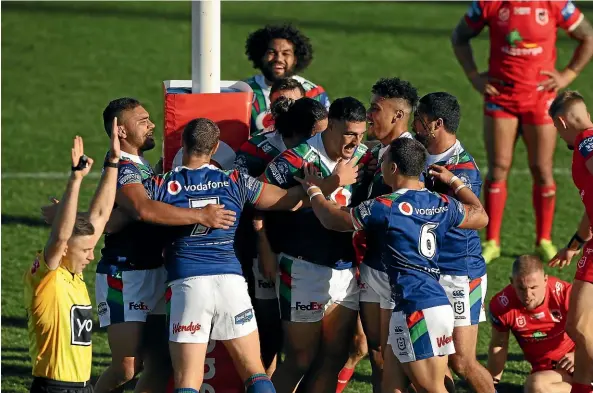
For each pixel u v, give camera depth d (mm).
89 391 22594
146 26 78500
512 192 46656
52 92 62938
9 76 65938
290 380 24406
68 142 54062
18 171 48969
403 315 22516
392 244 22625
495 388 27172
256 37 33531
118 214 23531
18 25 77375
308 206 23547
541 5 37062
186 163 23031
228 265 22797
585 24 37688
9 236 40281
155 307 24422
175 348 22500
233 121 25250
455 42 38562
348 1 87125
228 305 22594
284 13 82750
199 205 22531
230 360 24344
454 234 24172
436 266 23078
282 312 24266
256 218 23703
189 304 22422
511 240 40688
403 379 23422
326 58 69938
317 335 24266
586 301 25516
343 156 23531
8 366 28922
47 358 22047
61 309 21953
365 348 26578
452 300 24438
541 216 38812
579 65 37969
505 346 27125
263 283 25219
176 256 22688
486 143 38312
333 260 23859
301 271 23797
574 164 26156
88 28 77312
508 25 37156
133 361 24172
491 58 37906
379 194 24062
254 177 24656
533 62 37312
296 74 34375
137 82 65125
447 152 24641
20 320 32406
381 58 70188
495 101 37812
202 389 24500
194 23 25094
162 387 24734
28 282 22094
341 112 23016
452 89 63781
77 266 22250
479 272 24922
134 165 23203
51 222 23125
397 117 24203
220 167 25219
